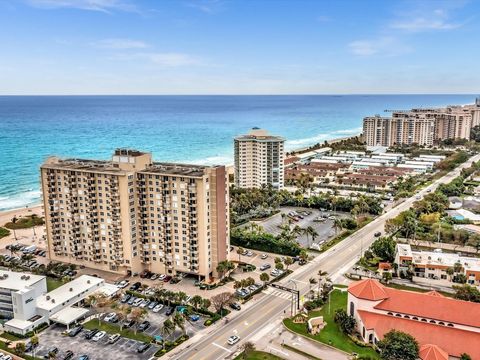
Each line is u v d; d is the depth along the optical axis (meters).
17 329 135.38
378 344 119.31
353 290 134.38
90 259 184.25
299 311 145.75
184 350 125.31
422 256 176.00
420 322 123.06
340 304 149.88
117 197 170.50
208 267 169.38
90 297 147.62
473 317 119.38
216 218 167.25
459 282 164.00
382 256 186.75
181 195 163.88
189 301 152.50
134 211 172.75
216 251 170.62
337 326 136.00
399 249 181.75
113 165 177.00
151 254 177.12
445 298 126.25
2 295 143.75
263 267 181.75
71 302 150.00
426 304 125.56
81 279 164.00
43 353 124.56
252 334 133.12
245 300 154.62
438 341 117.12
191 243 166.25
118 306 147.25
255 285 165.38
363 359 112.88
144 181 170.12
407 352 111.12
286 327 135.88
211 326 138.12
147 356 122.69
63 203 184.25
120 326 137.88
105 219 176.38
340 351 123.25
